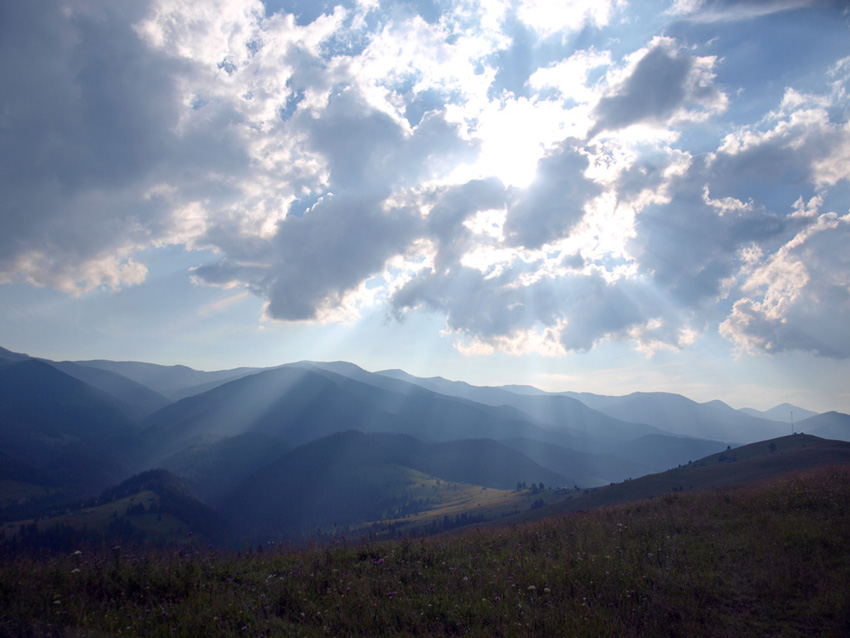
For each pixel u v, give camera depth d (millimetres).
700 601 8836
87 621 7559
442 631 7691
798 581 9492
